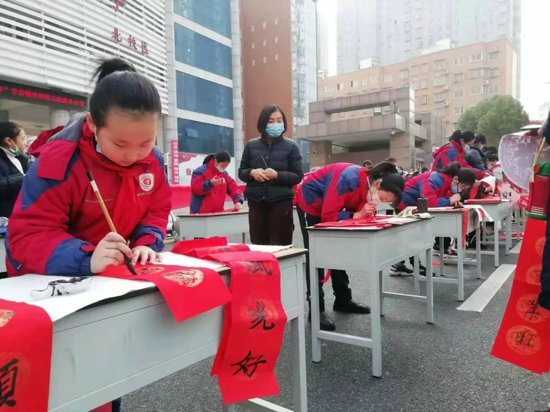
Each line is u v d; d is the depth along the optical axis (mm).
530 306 1903
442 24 71688
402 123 28578
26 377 783
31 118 9391
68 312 837
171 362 1089
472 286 4203
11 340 763
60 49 8492
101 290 978
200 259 1347
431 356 2512
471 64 53656
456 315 3285
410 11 73938
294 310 1512
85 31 8961
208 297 1090
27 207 1194
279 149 3344
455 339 2770
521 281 1929
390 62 76000
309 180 3133
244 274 1239
